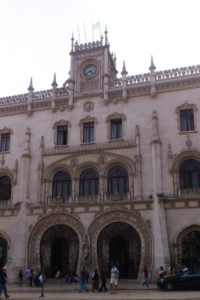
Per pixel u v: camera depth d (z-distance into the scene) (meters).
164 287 32.75
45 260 45.28
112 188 45.03
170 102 45.91
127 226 43.28
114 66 55.38
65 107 50.47
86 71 51.31
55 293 32.75
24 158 49.09
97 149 46.34
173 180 42.56
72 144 48.34
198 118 44.19
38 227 45.56
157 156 43.50
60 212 45.03
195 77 45.44
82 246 42.81
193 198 40.88
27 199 46.97
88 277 39.97
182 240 40.47
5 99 54.03
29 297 28.47
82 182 46.50
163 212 41.12
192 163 43.25
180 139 44.03
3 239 47.84
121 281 40.66
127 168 44.78
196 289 31.98
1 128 52.81
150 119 46.00
